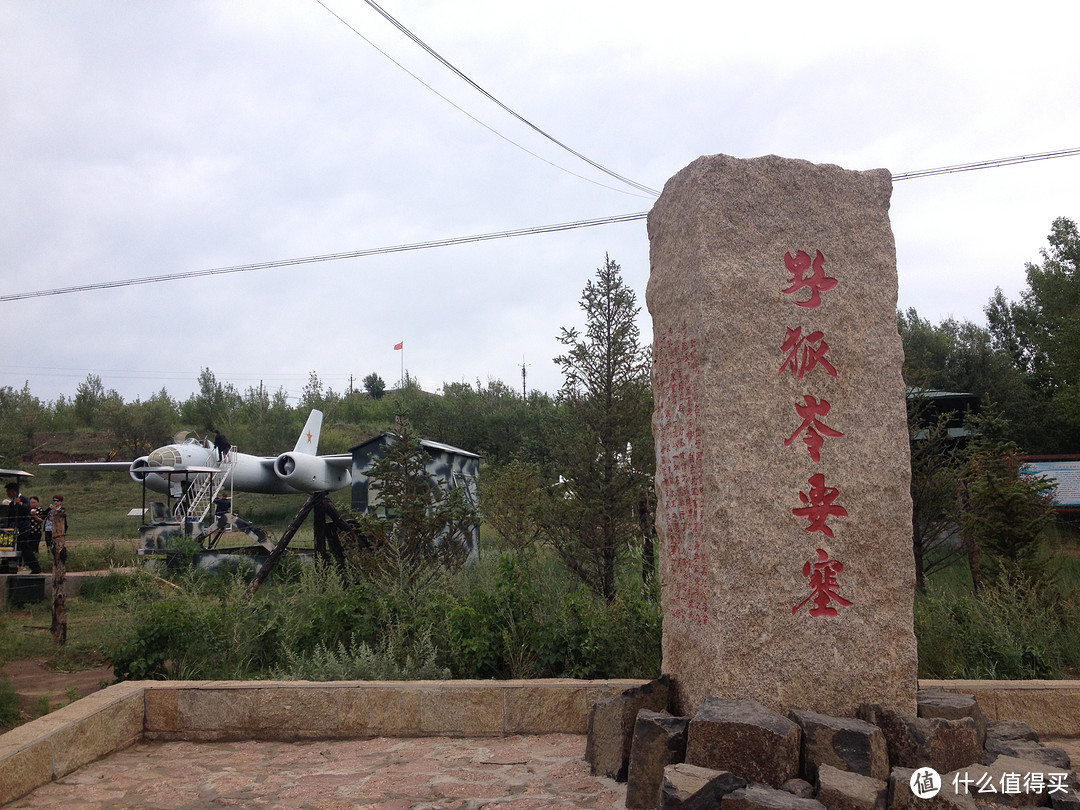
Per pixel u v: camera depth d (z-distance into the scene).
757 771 3.43
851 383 4.25
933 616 6.88
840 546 4.11
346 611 6.57
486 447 27.14
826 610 4.05
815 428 4.17
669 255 4.62
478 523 9.63
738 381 4.11
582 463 8.91
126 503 26.66
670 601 4.53
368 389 44.03
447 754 4.64
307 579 8.48
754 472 4.06
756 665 3.93
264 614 7.05
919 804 3.21
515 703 5.05
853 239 4.38
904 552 4.19
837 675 4.01
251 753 4.72
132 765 4.48
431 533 8.85
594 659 5.77
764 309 4.20
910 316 26.80
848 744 3.55
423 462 9.42
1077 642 6.91
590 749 4.37
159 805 3.79
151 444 30.86
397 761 4.52
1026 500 8.34
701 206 4.22
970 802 3.16
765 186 4.30
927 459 10.11
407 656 6.07
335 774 4.28
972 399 14.60
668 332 4.59
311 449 21.73
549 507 8.92
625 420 8.88
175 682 5.16
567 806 3.75
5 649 5.78
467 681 5.23
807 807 3.07
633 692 4.23
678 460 4.44
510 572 6.51
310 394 38.19
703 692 4.06
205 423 33.91
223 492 19.19
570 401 9.22
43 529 13.09
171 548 13.38
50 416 36.34
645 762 3.75
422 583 7.79
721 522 3.99
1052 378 22.19
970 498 9.18
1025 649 6.37
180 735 5.00
